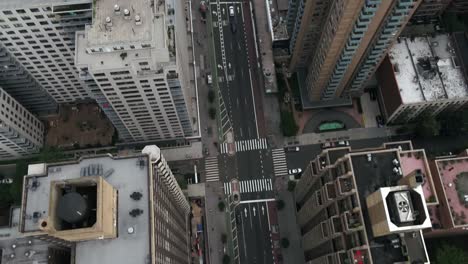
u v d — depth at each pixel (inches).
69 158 7598.4
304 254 7234.3
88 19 5802.2
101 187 3759.8
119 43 5049.2
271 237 7381.9
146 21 5132.9
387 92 7800.2
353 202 4751.5
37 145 7775.6
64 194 3826.3
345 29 5797.2
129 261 4119.1
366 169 4849.9
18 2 5398.6
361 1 5206.7
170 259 5064.0
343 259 4884.4
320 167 5339.6
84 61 5231.3
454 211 6112.2
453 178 6274.6
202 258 7244.1
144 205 4311.0
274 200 7603.4
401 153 5477.4
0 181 7657.5
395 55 7652.6
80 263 4124.0
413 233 4458.7
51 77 7135.8
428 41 7780.5
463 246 7042.3
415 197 4259.4
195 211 7524.6
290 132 7849.4
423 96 7352.4
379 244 4512.8
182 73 6412.4
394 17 5629.9
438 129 7682.1
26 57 6476.4
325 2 6397.6
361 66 6968.5
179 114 6850.4
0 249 5551.2
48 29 5935.0
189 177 7741.1
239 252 7303.2
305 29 7066.9
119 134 7618.1
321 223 5452.8
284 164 7844.5
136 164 4471.0
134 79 5516.7
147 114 6624.0
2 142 6983.3
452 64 7603.4
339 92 7785.4
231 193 7642.7
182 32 7751.0
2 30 5792.3
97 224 3627.0
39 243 5551.2
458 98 7332.7
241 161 7864.2
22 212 4389.8
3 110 6471.5
